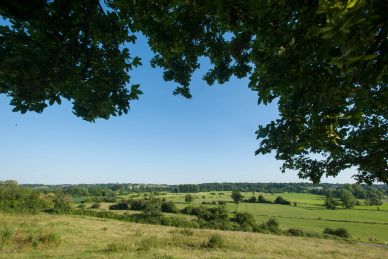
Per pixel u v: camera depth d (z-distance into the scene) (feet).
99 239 89.76
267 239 117.39
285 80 10.37
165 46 14.14
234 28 10.37
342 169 20.83
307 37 9.82
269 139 12.92
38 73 9.64
